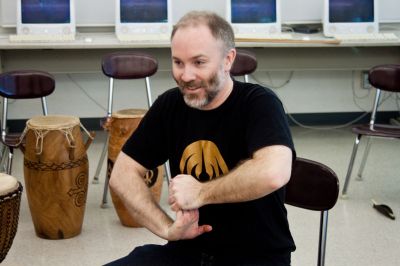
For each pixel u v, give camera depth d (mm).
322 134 5051
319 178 1791
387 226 3197
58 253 2865
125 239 3043
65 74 4938
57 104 5000
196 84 1498
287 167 1433
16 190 2145
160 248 1691
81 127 3025
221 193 1455
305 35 4656
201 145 1616
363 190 3727
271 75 5148
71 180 2918
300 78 5188
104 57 3699
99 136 4949
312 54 4824
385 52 4887
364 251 2902
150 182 3098
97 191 3721
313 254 2861
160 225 1604
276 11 4543
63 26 4367
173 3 4730
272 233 1601
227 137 1594
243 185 1421
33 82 3477
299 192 1830
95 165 4211
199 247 1640
